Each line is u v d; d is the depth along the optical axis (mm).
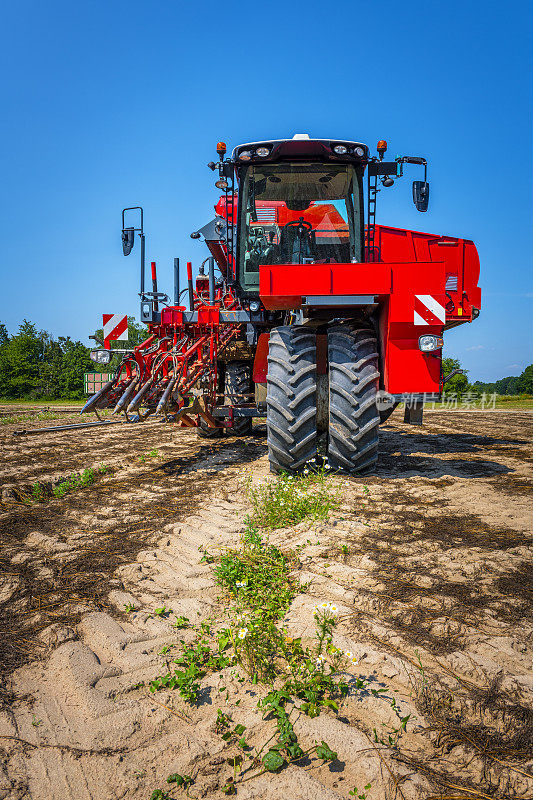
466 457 6605
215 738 1765
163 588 2852
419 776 1578
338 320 5457
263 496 4363
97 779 1595
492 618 2418
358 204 5844
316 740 1723
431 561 3070
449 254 6023
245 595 2670
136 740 1757
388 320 4664
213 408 6023
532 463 6113
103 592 2820
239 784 1575
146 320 6203
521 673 2029
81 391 53031
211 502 4531
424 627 2365
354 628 2350
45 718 1854
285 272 4672
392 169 5688
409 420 5348
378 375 4836
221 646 2150
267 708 1871
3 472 5910
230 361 7043
